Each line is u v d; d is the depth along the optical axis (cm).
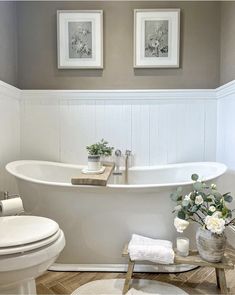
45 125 251
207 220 136
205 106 251
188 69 252
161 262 141
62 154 253
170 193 161
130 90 247
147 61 250
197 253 147
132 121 251
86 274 161
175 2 249
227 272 162
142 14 248
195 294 141
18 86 253
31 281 126
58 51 250
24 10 250
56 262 166
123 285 149
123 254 144
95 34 249
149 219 161
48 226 120
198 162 236
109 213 161
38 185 163
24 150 252
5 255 101
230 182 222
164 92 248
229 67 231
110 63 252
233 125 217
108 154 209
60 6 250
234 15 220
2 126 209
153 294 140
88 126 251
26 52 252
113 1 249
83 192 160
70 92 247
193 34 251
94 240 164
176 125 252
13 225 121
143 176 239
